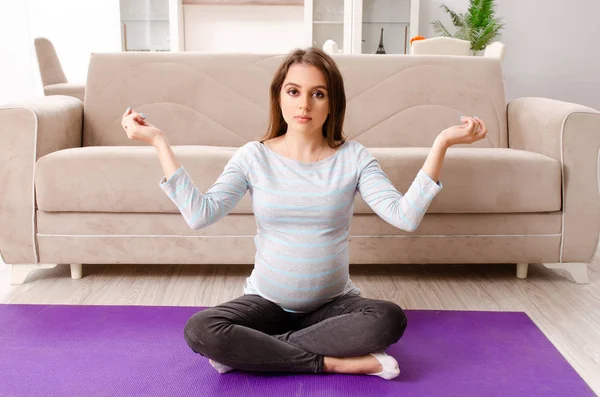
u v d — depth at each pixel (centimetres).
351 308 143
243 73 268
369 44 582
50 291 206
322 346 140
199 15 596
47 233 212
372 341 137
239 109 264
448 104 269
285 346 140
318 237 143
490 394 137
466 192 208
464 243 216
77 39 588
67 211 211
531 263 232
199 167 206
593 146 213
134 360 152
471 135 131
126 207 207
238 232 213
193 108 264
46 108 224
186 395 134
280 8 598
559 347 165
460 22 558
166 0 570
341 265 147
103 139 261
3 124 207
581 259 218
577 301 201
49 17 584
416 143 266
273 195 142
